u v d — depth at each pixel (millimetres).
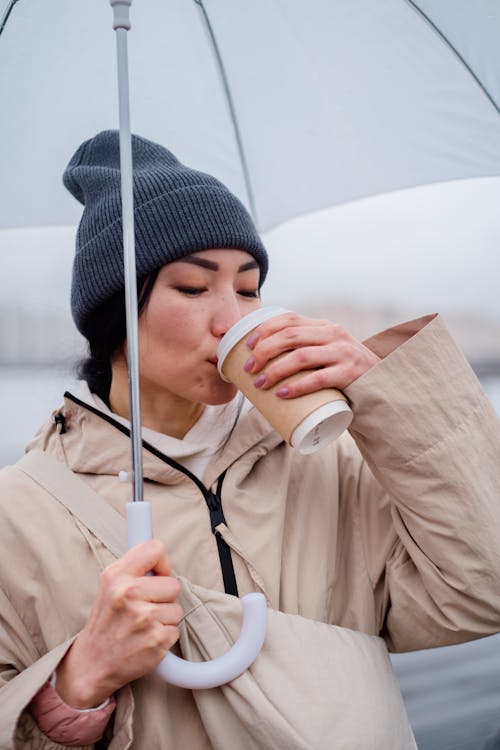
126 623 878
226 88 1512
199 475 1133
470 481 1035
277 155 1574
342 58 1460
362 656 1052
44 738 922
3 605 1042
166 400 1142
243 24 1433
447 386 1041
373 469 1102
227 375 1024
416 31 1423
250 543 1093
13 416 3990
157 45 1429
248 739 970
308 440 1004
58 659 929
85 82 1429
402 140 1523
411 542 1105
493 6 1417
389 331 1093
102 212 1135
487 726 2355
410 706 2561
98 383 1192
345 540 1208
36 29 1348
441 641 1148
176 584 900
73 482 1087
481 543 1036
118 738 946
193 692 981
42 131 1458
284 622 1022
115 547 1037
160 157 1227
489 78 1461
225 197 1112
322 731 957
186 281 1075
